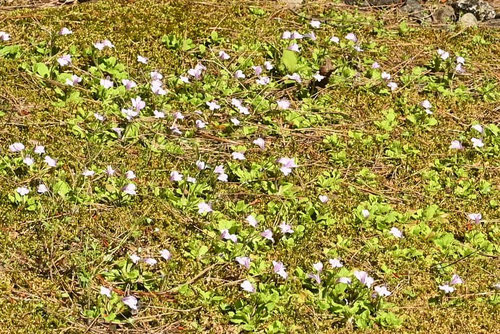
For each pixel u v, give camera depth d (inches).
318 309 79.4
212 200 85.3
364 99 96.6
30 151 85.9
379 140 92.9
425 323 79.5
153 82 92.0
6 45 95.3
